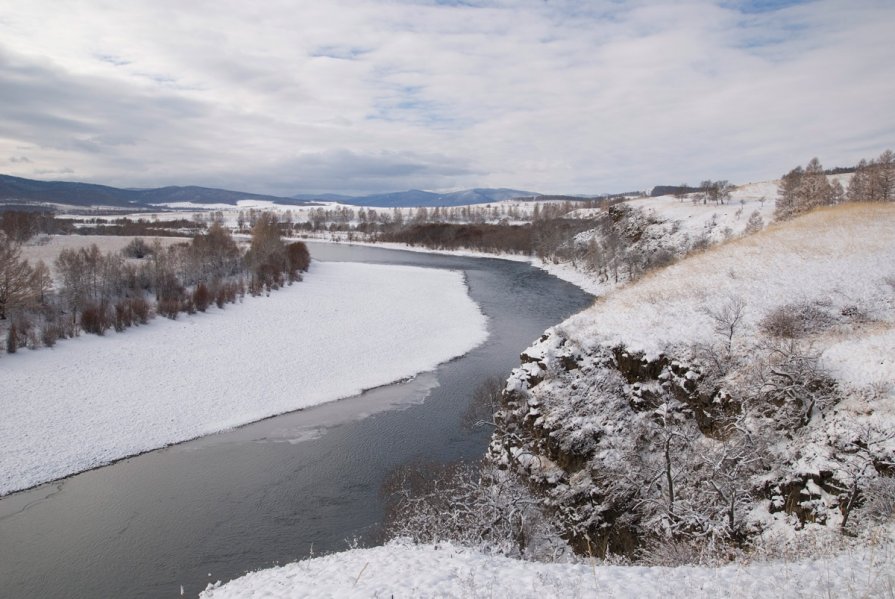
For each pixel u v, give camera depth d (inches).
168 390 1540.4
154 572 823.7
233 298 2556.6
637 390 959.0
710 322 1020.5
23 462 1146.7
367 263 4557.1
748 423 784.9
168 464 1169.4
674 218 3794.3
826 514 625.0
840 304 1007.6
